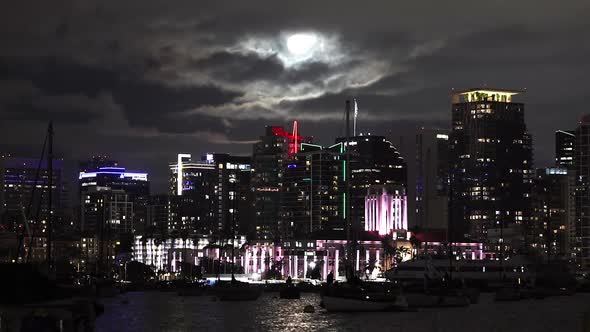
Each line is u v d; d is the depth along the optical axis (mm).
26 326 107438
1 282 113312
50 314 108562
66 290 117438
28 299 112875
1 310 107750
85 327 116375
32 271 115562
